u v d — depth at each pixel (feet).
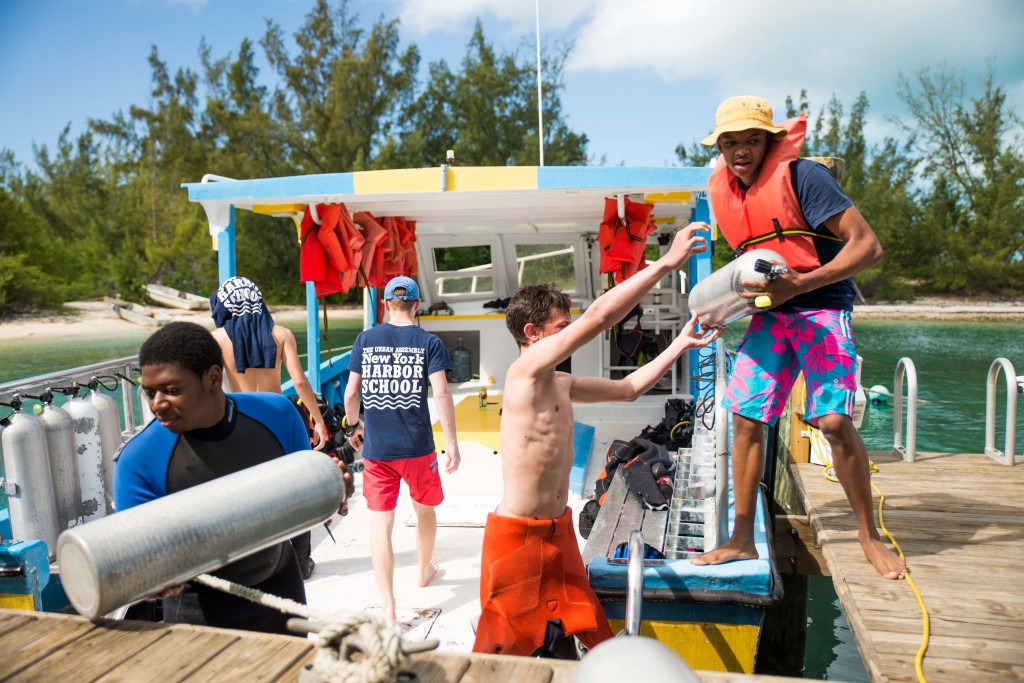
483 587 9.16
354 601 13.94
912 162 156.25
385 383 13.25
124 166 171.53
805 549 16.37
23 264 141.38
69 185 170.19
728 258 123.44
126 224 163.02
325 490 6.50
